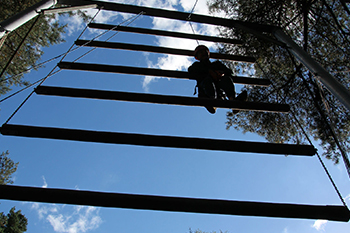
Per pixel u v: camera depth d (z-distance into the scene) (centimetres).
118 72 348
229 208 189
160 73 360
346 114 584
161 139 224
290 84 625
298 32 600
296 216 192
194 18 468
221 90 370
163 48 419
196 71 370
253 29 440
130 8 454
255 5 612
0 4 745
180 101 265
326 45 589
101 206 183
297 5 575
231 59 427
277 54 617
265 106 276
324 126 603
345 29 573
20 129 215
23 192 177
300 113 639
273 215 192
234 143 230
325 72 293
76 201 179
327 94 584
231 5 656
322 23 571
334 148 600
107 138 220
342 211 194
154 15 462
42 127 220
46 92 272
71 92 276
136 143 222
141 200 184
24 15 326
